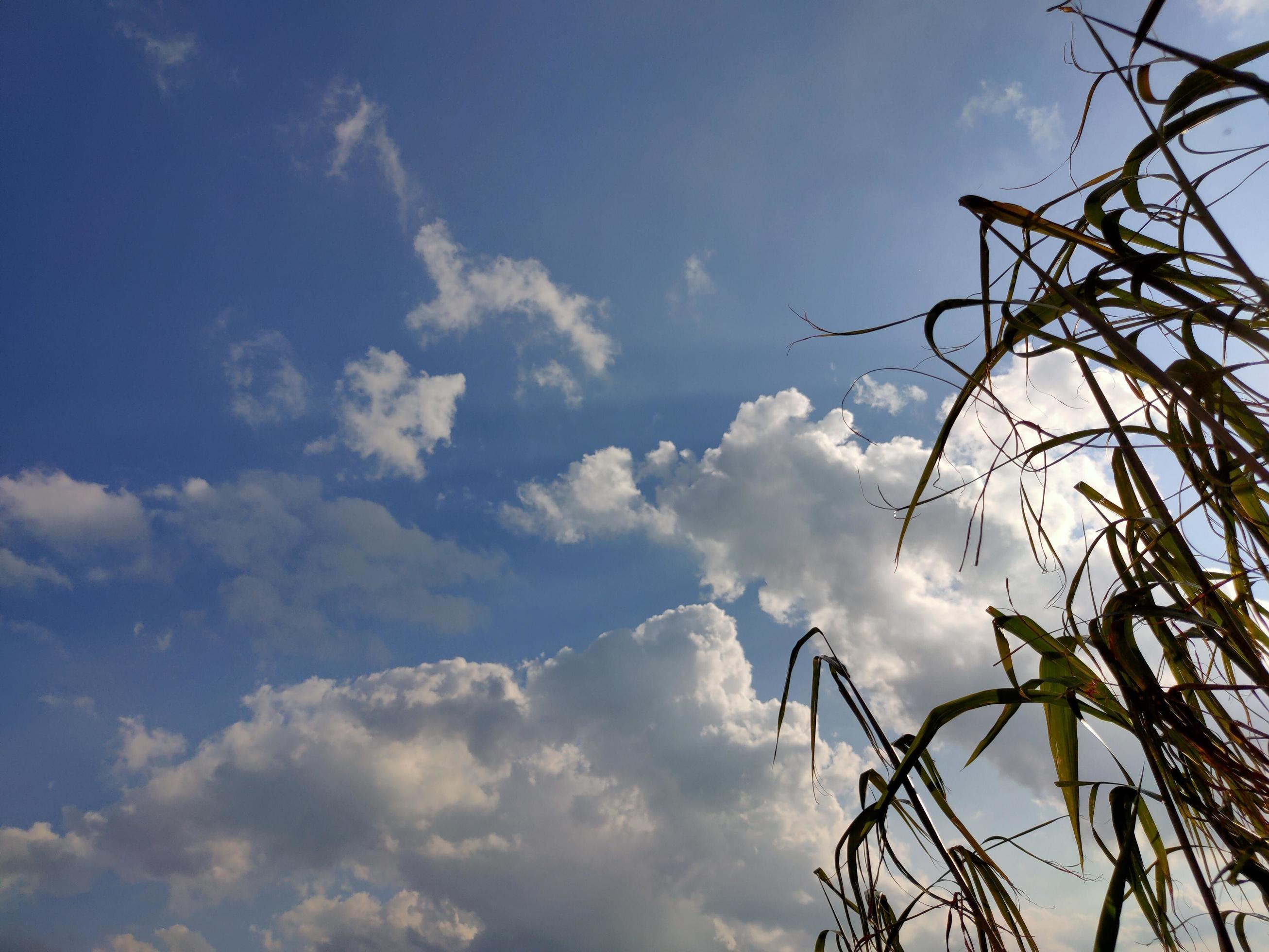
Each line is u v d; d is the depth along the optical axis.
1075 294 0.99
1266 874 0.83
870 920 1.16
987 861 1.11
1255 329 0.88
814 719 1.27
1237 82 0.74
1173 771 0.96
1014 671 1.14
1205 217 0.79
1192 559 0.90
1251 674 0.87
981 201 1.01
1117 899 0.94
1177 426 0.96
